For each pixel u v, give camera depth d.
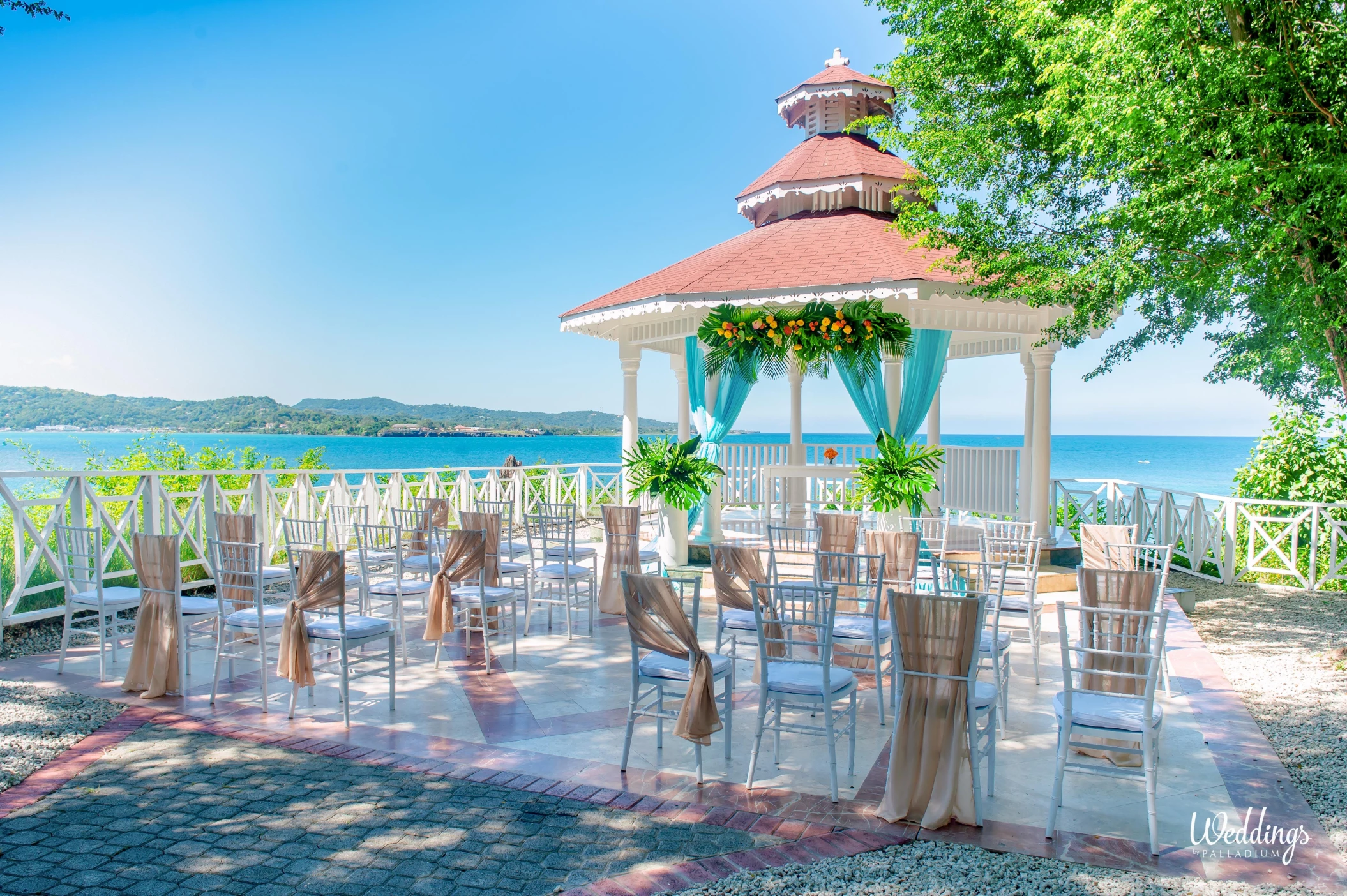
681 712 4.07
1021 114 7.20
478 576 6.60
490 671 6.05
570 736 4.69
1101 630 4.77
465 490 12.83
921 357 9.58
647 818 3.62
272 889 3.00
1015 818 3.67
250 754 4.39
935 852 3.32
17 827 3.52
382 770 4.17
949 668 3.56
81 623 7.43
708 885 3.03
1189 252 6.09
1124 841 3.43
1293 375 6.70
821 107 12.09
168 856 3.26
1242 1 5.16
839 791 3.95
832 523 6.26
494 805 3.75
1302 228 5.20
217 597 5.74
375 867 3.17
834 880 3.07
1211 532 10.10
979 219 7.53
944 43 7.64
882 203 10.95
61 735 4.65
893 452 8.72
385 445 67.38
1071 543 9.79
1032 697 5.52
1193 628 7.36
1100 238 7.07
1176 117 5.20
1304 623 7.70
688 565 9.48
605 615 8.02
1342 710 5.23
